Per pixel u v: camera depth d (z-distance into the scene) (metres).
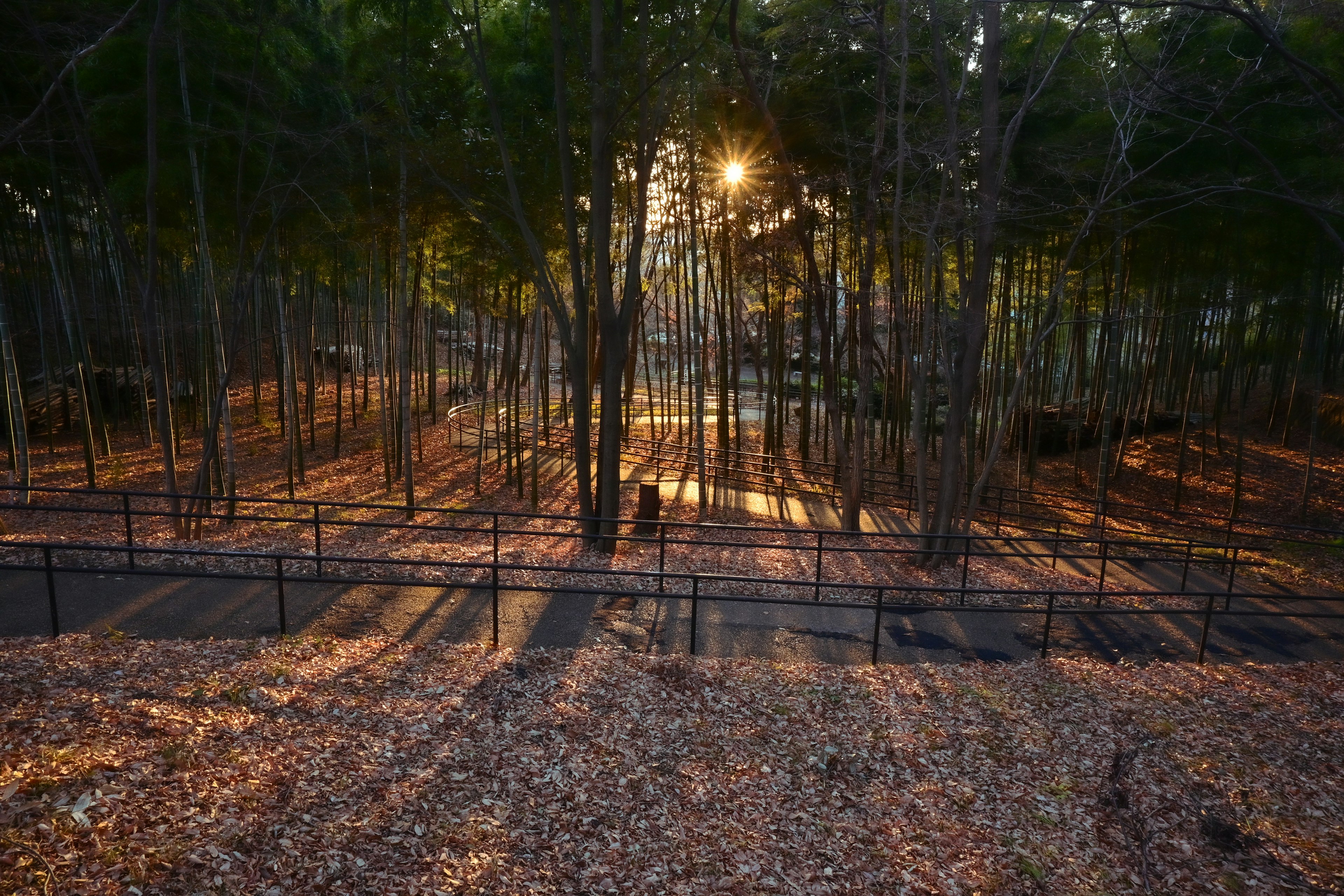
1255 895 4.55
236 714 5.12
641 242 11.31
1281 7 8.04
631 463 21.59
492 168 12.84
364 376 26.44
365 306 28.66
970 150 13.27
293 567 8.91
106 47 10.12
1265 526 14.93
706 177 16.06
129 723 4.72
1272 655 8.25
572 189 11.05
